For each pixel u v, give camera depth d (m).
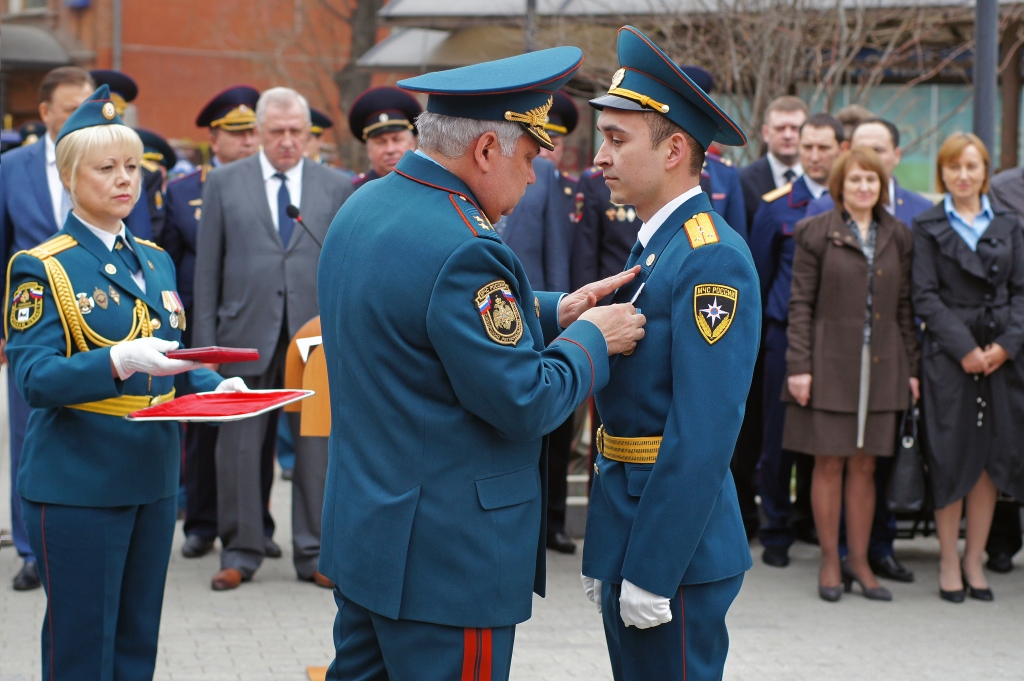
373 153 6.50
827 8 9.41
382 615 2.78
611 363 3.06
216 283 5.91
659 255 3.02
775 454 6.31
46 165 5.83
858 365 5.59
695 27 9.90
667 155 2.99
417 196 2.82
